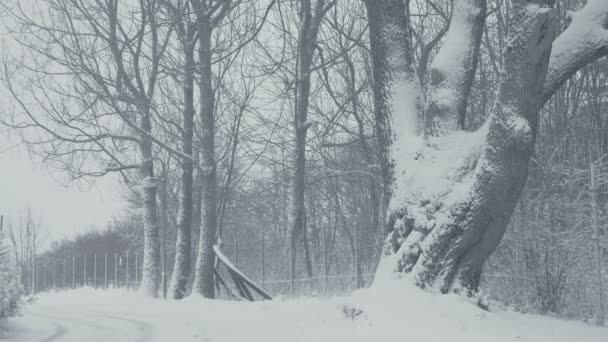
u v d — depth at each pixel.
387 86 13.22
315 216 34.53
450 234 11.71
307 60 24.41
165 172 35.06
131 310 20.58
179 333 12.59
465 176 11.92
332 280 21.67
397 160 12.71
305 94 26.77
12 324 15.89
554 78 11.63
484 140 11.88
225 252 37.03
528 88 11.08
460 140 12.18
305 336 11.30
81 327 15.48
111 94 22.78
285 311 14.93
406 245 12.09
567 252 14.51
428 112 12.50
